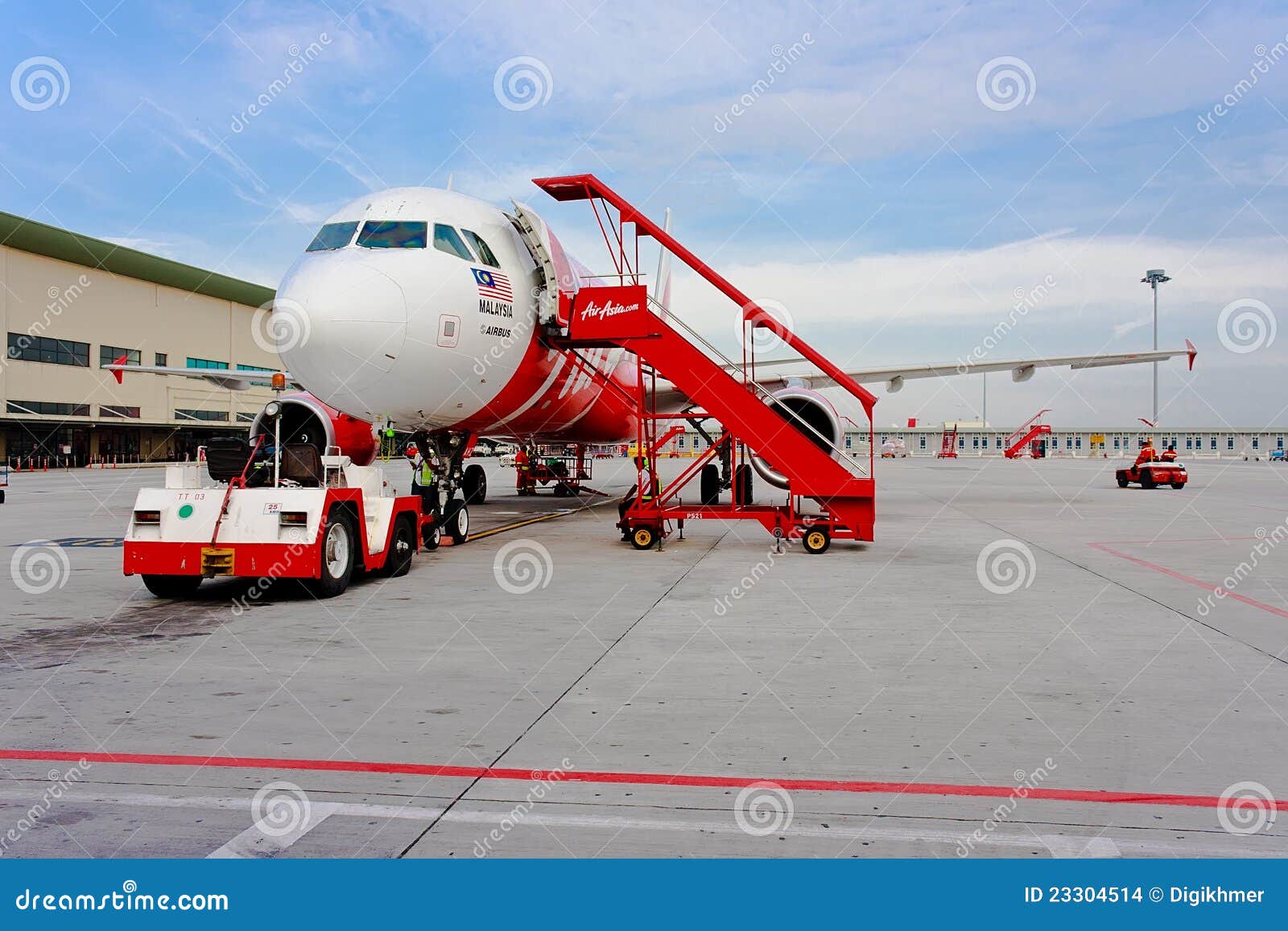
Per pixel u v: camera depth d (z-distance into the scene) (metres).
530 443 23.16
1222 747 4.89
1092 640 7.60
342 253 12.54
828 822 3.96
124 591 10.41
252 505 9.45
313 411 16.88
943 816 4.02
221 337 64.81
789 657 6.98
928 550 14.12
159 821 3.99
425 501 14.71
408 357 12.28
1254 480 41.22
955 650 7.22
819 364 14.08
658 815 4.04
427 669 6.64
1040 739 5.02
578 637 7.73
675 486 15.20
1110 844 3.75
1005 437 116.00
